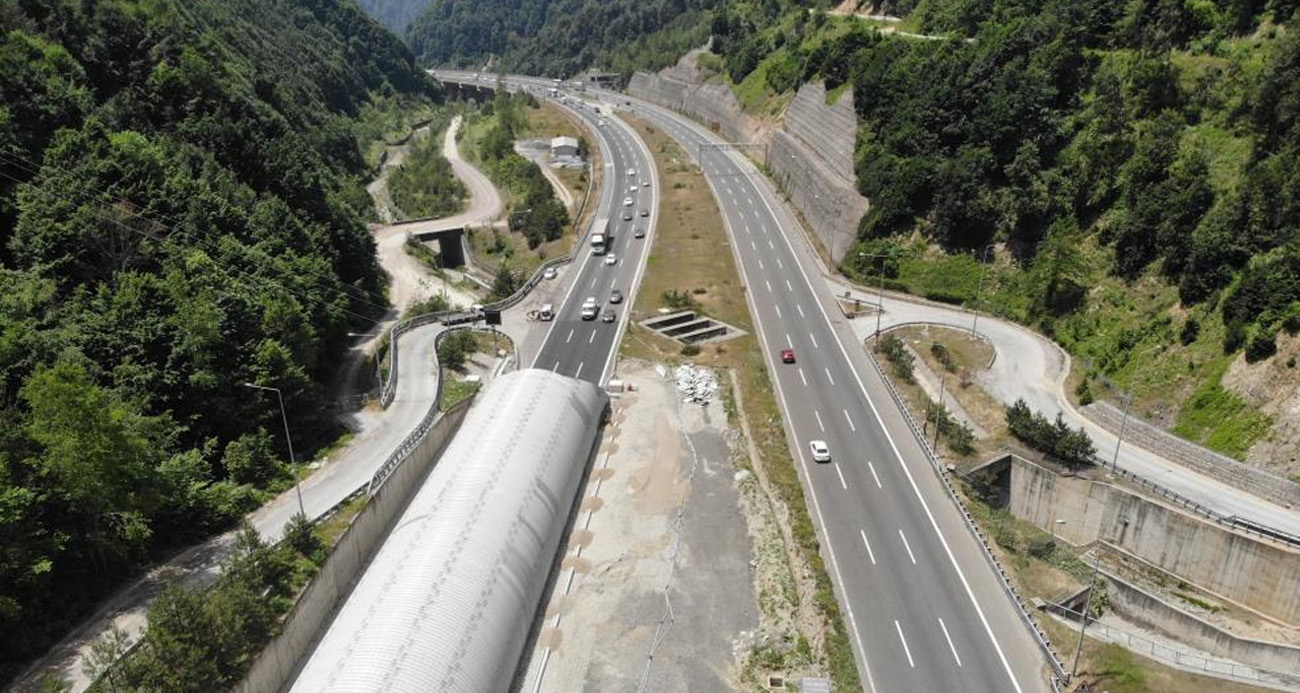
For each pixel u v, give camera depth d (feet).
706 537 215.72
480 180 609.42
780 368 306.55
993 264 346.74
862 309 351.87
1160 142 291.17
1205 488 220.64
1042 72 347.97
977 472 240.73
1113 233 303.48
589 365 312.29
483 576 176.76
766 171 563.07
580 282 394.93
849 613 189.26
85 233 242.17
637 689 170.60
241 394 235.20
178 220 280.31
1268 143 266.77
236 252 279.49
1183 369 251.80
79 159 271.08
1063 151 336.29
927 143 384.27
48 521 171.42
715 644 181.78
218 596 156.66
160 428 208.33
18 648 156.87
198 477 212.43
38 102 285.02
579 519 223.92
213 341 227.81
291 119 520.42
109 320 220.84
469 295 415.23
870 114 438.81
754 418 272.92
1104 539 228.22
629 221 479.41
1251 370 231.09
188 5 566.77
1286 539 192.24
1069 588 202.49
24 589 160.76
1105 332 288.71
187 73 373.40
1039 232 336.08
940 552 209.46
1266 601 196.85
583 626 187.42
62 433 168.45
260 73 540.11
